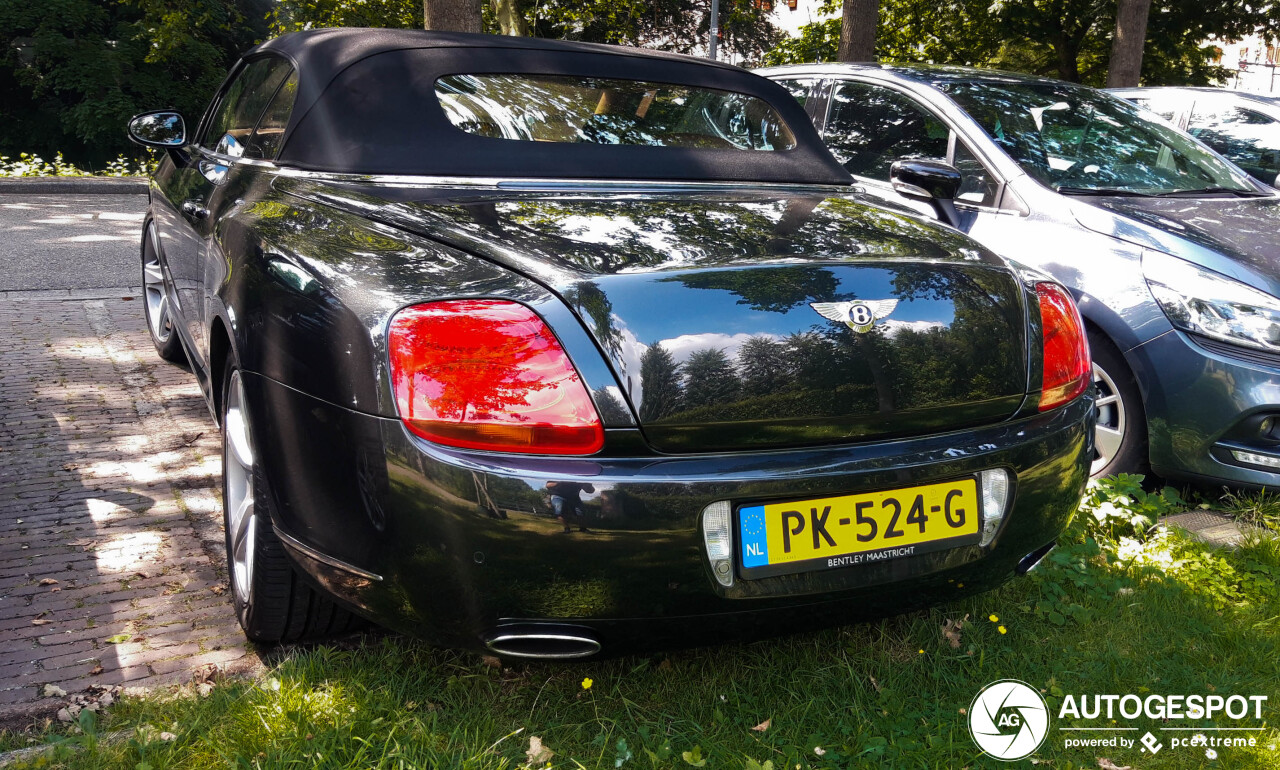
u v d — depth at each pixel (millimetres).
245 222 2404
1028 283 2213
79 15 32906
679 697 2150
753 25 31797
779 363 1813
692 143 2824
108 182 13211
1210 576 2850
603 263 1849
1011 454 2025
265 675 2162
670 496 1729
